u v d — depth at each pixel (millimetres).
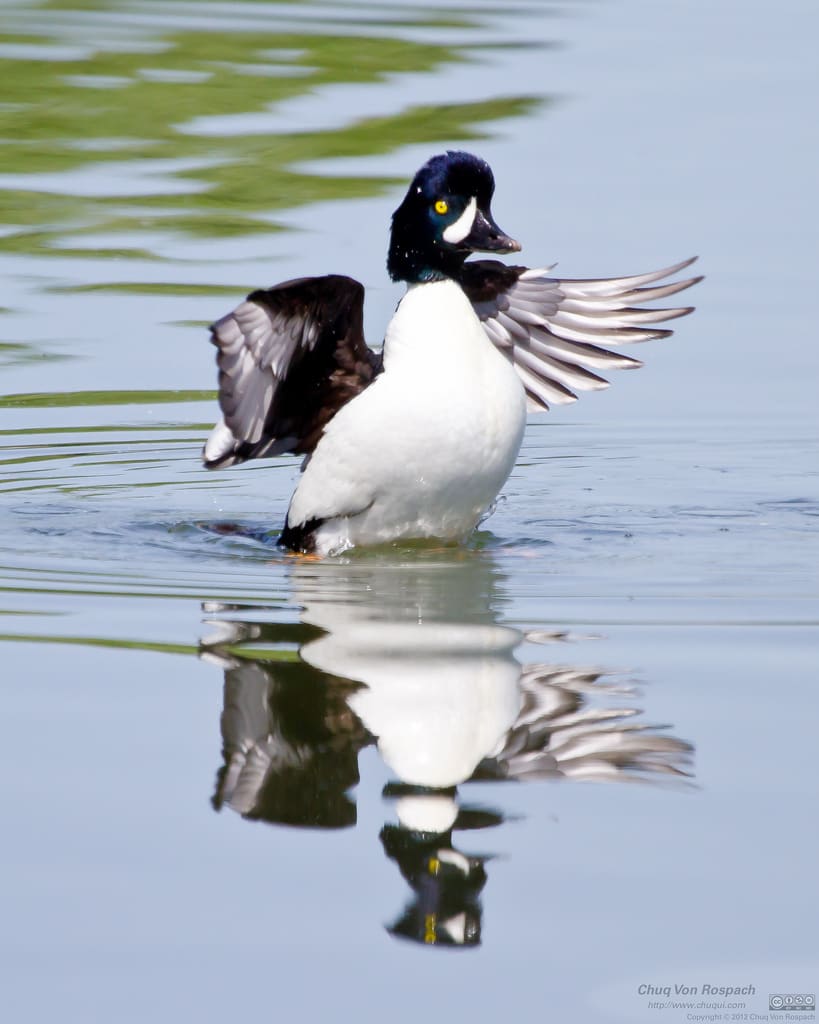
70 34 25453
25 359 14938
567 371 11398
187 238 17625
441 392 9836
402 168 19547
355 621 8656
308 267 16609
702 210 18297
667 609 8930
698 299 16406
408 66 23672
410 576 9758
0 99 22031
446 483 10008
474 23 26406
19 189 19016
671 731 7008
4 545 10469
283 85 22703
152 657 7957
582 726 7086
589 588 9453
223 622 8578
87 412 14055
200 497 12180
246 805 6352
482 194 10141
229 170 19578
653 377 15367
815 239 17609
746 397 14812
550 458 13484
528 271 11164
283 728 7027
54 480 12445
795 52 24734
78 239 17469
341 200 18609
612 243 17047
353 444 9930
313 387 10188
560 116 21422
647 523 11445
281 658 7938
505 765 6711
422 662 7887
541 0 28141
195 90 22469
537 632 8461
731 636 8352
